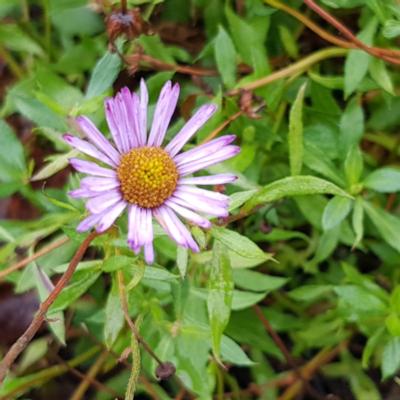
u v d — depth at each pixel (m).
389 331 0.20
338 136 0.22
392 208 0.23
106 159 0.17
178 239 0.16
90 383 0.22
